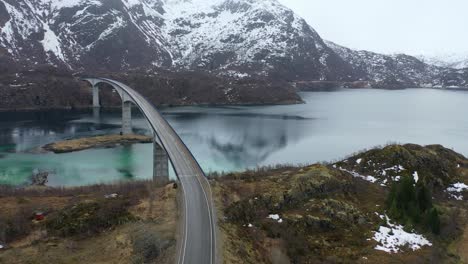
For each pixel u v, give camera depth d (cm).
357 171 8056
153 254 4797
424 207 6462
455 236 6078
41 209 6181
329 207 6256
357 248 5484
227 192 6675
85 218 5659
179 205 6162
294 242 5400
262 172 8175
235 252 4822
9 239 5316
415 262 5166
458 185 7912
